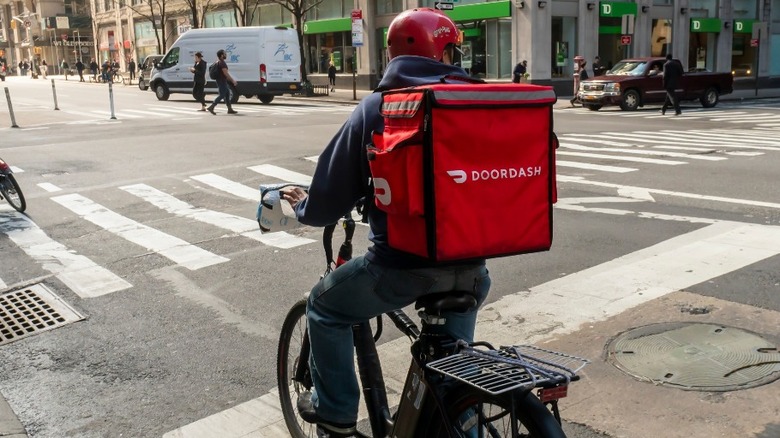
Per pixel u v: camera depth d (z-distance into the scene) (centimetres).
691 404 371
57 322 555
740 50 3853
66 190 1073
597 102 2472
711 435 343
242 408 404
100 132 1759
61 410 411
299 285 618
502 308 530
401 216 233
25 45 9050
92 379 451
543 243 243
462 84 235
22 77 7638
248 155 1367
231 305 576
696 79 2556
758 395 376
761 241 686
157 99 3111
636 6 3344
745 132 1697
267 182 1107
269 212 287
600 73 2905
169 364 468
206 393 425
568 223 794
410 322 279
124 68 6016
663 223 779
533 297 552
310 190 259
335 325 279
